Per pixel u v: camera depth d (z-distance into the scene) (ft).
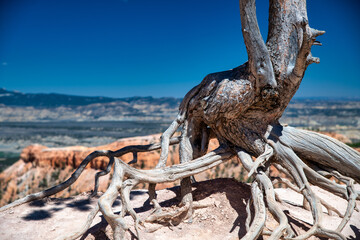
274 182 19.56
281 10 17.42
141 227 17.10
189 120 21.21
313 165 19.29
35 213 19.89
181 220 18.30
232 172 98.02
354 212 22.84
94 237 16.74
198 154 21.42
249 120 19.60
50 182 161.99
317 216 15.92
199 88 20.01
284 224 14.65
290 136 19.15
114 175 16.31
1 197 161.58
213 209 19.29
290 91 18.01
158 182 17.92
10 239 16.33
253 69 17.11
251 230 14.89
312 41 14.84
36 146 191.62
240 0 15.93
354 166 17.37
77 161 161.79
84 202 22.30
